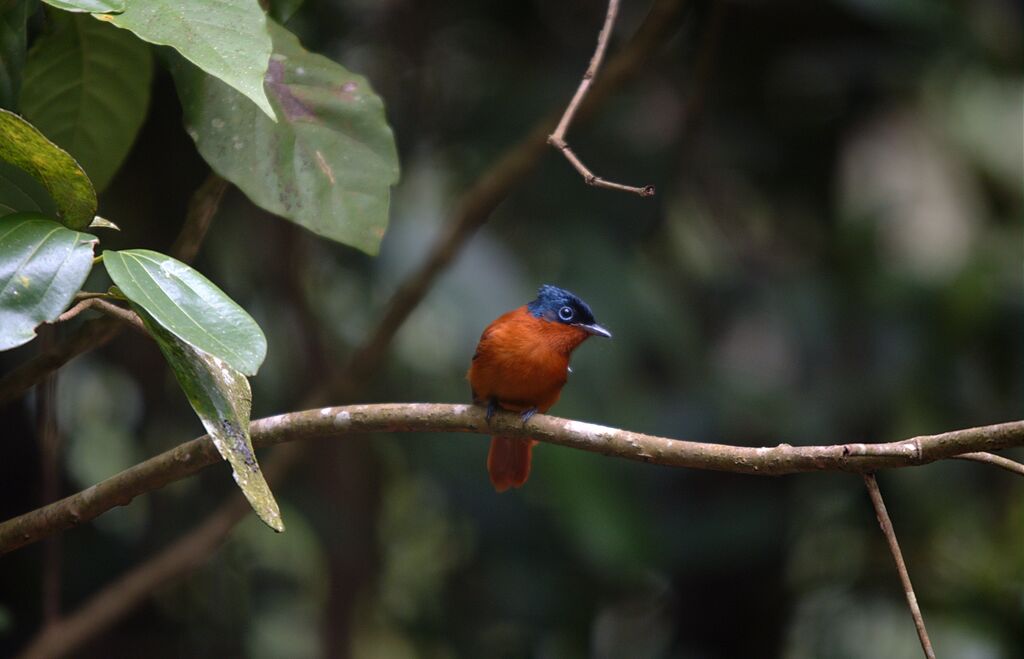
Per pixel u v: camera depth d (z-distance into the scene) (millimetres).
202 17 4363
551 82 11180
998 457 4352
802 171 12016
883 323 11414
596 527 9680
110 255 4039
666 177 10938
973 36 11047
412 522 12805
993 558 10953
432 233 10812
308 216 5273
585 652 11805
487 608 12211
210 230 10258
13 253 3916
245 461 4219
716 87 11656
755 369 11680
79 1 4301
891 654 11203
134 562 10594
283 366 11320
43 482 6531
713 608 11969
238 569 11445
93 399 10562
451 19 11695
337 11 10805
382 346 8617
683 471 11570
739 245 11992
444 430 5324
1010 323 11094
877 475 11609
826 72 11328
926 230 11906
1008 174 11727
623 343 10250
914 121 12039
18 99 5281
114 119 5938
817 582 11867
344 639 11195
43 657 7789
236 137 5270
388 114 11289
